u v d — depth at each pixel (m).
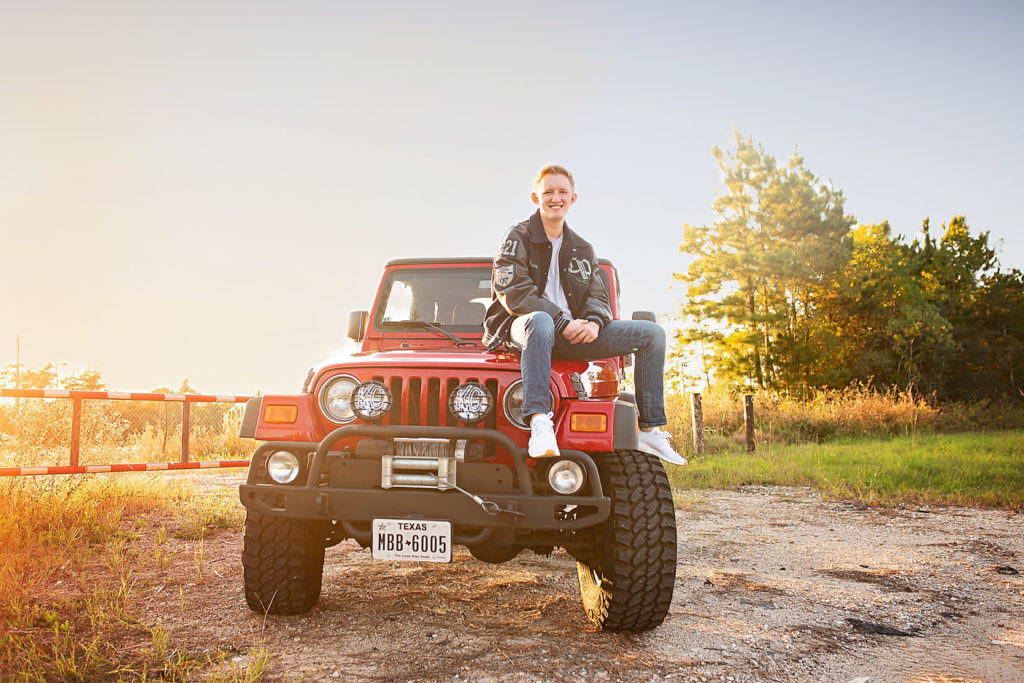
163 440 10.70
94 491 5.95
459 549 5.09
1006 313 44.09
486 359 3.37
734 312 36.53
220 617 3.40
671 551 3.12
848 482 8.92
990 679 2.96
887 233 39.66
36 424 8.21
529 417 3.08
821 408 19.34
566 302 3.55
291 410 3.27
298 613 3.47
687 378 33.00
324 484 3.17
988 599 4.20
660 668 2.90
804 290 38.16
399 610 3.62
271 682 2.67
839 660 3.12
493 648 3.10
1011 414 23.12
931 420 20.30
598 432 3.06
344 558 4.75
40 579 3.93
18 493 5.21
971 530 6.26
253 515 3.34
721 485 9.02
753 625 3.54
